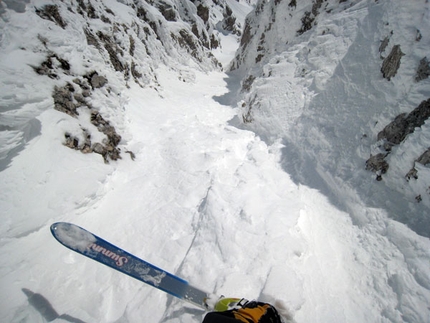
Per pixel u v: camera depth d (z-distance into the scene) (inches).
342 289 82.1
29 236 85.0
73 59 137.7
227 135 183.0
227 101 349.1
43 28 127.2
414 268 75.7
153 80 287.0
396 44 118.1
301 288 74.7
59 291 79.6
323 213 111.0
